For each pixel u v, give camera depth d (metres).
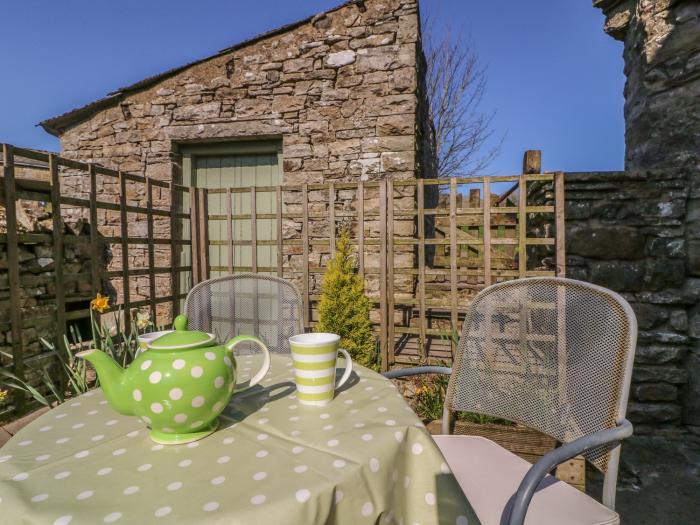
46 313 3.15
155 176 5.35
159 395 0.88
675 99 3.05
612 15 3.69
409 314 4.77
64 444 0.92
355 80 4.84
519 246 3.16
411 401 3.04
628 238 3.03
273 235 5.29
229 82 5.14
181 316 1.03
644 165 3.30
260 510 0.68
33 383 2.88
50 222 3.29
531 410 1.48
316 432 0.96
